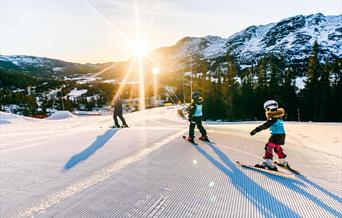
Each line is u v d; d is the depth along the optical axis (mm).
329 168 6180
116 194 4352
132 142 9094
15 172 5770
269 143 5898
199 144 8820
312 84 49625
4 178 5355
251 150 8000
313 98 49406
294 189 4648
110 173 5492
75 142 9516
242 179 5156
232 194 4363
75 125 20984
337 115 48281
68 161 6625
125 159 6648
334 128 16406
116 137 10406
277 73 54750
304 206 3926
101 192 4453
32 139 10742
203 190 4531
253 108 53312
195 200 4102
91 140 9883
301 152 8164
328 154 7848
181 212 3688
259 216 3578
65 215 3666
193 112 9273
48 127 18828
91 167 5984
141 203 3992
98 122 24703
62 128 17484
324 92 48594
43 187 4793
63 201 4137
